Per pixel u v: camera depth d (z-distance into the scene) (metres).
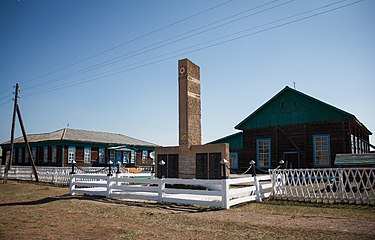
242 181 14.86
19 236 9.23
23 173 32.31
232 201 14.19
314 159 28.95
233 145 34.66
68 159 40.50
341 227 9.69
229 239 8.68
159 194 15.83
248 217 11.69
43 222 11.24
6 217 12.25
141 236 9.16
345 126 28.12
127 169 38.88
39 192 21.39
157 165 23.55
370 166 18.19
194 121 23.14
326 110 28.98
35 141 42.84
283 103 31.25
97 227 10.38
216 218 11.62
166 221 11.23
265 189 16.59
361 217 11.16
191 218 11.69
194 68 23.70
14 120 34.25
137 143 50.62
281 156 30.64
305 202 14.64
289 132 30.52
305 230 9.41
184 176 22.16
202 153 21.66
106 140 46.06
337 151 28.08
